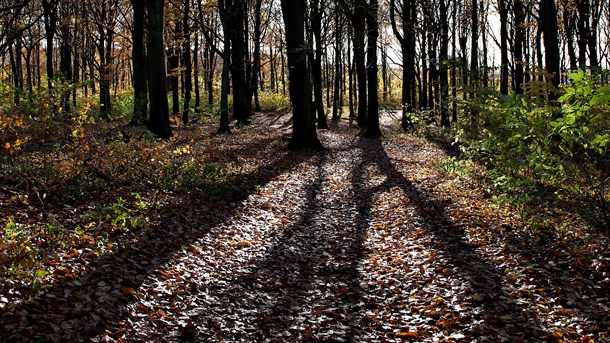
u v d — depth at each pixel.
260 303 5.93
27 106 10.34
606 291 5.59
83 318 4.71
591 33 23.34
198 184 11.31
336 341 4.98
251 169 14.56
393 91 72.75
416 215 10.09
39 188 8.69
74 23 32.28
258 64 47.50
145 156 11.15
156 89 19.97
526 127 6.29
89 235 7.05
